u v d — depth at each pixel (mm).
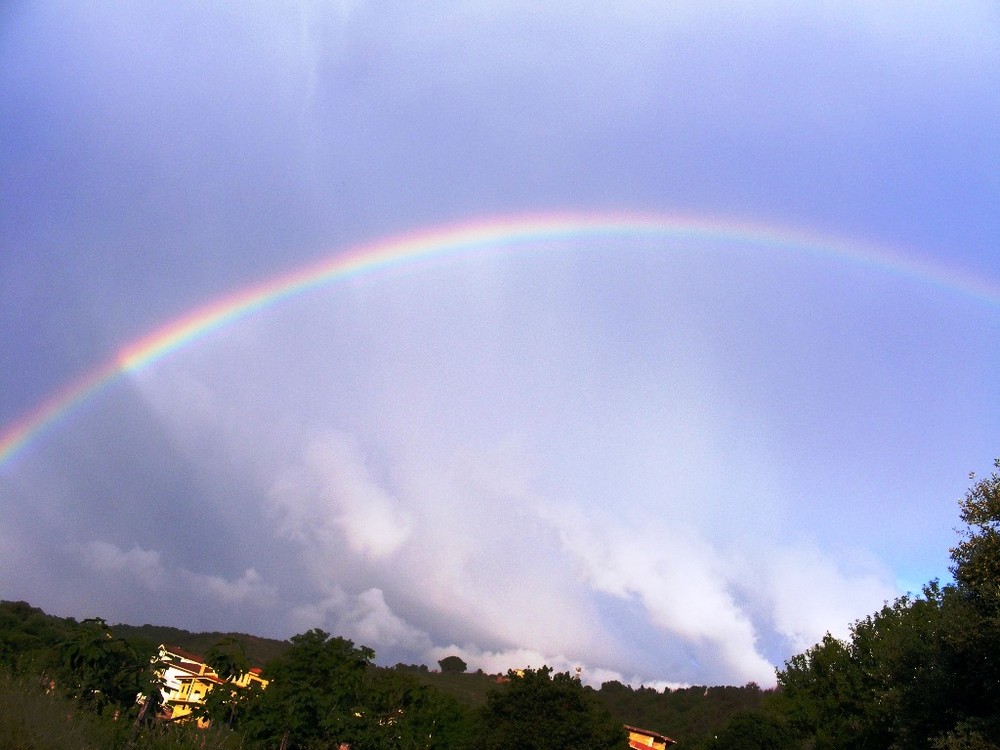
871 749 27938
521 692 40938
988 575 15273
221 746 9984
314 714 13078
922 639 20250
